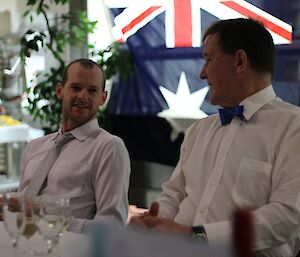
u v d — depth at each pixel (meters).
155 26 3.52
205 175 1.61
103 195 1.88
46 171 1.98
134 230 0.64
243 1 3.17
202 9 3.33
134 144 3.68
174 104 3.50
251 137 1.54
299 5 3.00
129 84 3.67
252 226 0.56
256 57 1.54
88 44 3.69
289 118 1.51
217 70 1.57
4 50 4.09
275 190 1.46
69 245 1.33
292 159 1.43
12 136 3.56
